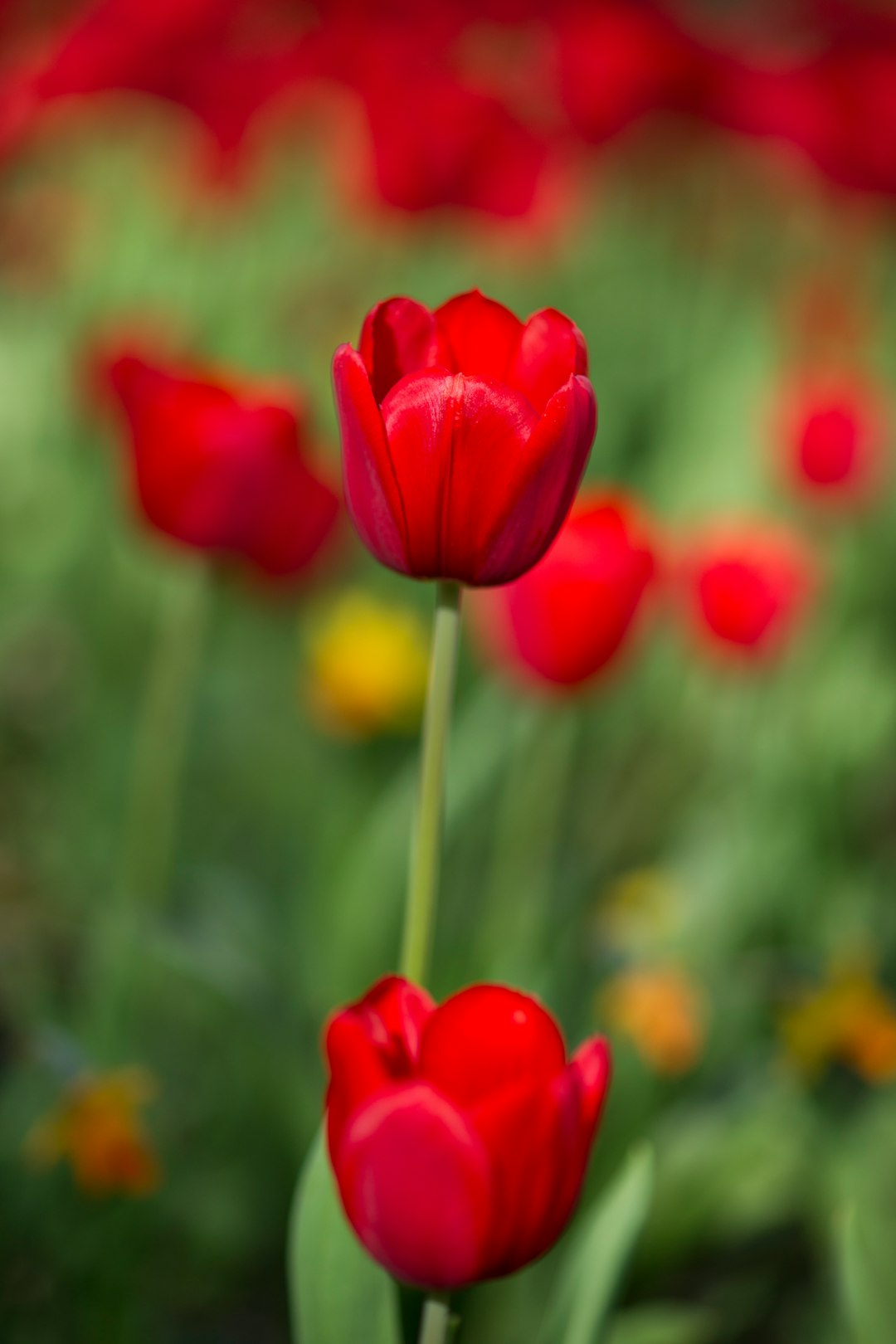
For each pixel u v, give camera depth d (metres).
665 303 2.82
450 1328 1.03
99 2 2.14
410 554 1.03
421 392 1.01
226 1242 1.32
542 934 1.40
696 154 2.76
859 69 2.32
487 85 2.37
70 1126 1.21
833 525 1.98
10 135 2.22
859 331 2.50
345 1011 0.99
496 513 1.02
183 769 1.61
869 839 1.67
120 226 2.56
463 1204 0.98
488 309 1.04
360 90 2.09
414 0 2.37
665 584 1.52
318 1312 1.04
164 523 1.32
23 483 2.03
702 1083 1.38
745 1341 1.34
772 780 1.54
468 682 1.73
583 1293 1.08
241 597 1.78
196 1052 1.34
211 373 1.32
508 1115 0.98
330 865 1.43
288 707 1.74
